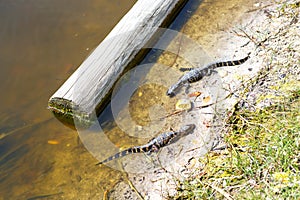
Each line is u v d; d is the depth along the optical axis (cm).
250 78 429
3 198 408
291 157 391
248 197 384
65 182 409
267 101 416
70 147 420
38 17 481
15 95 444
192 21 468
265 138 401
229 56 444
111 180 406
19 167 417
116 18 478
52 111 432
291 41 442
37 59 459
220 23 465
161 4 458
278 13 461
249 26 459
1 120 434
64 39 469
